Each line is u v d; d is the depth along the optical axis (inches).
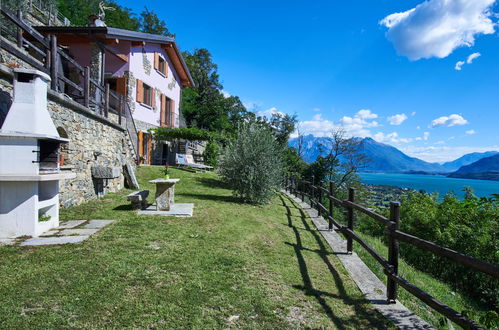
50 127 176.9
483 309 203.2
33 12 735.7
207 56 1509.6
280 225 250.4
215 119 1321.4
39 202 172.9
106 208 254.2
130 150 453.1
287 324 99.3
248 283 126.2
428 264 265.6
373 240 273.6
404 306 122.4
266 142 356.8
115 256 142.7
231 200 350.3
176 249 159.3
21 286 108.5
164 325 91.5
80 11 1234.6
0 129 163.3
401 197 423.2
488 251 234.8
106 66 546.6
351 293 130.3
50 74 234.8
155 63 647.1
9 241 156.9
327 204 583.2
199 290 115.7
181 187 416.5
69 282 114.0
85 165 283.1
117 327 88.8
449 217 280.2
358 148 892.6
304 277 141.6
